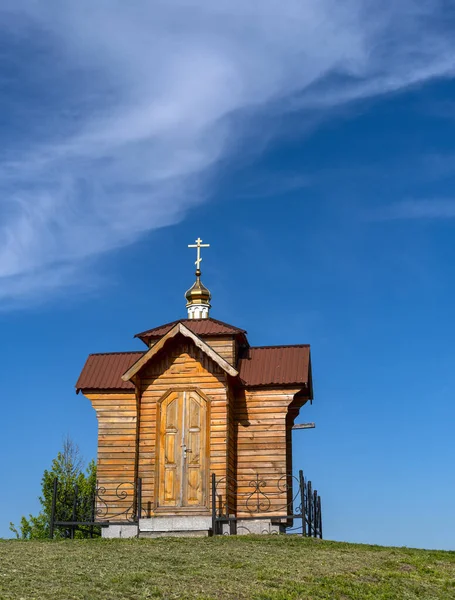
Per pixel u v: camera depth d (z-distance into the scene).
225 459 27.20
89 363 30.62
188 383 28.22
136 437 28.06
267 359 29.95
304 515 25.12
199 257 34.22
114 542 22.78
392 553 22.67
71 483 38.06
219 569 18.64
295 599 16.58
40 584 16.06
